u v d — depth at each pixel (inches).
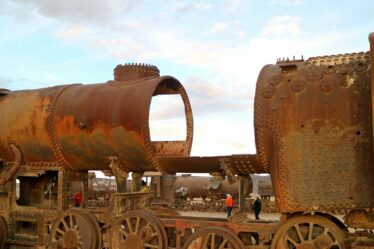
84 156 432.8
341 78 304.5
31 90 483.8
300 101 311.3
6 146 465.1
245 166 346.0
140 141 394.6
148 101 396.5
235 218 344.8
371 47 280.5
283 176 311.9
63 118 432.8
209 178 1071.0
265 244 328.2
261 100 323.0
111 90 427.2
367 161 295.0
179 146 449.1
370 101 296.0
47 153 445.7
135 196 421.4
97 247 394.6
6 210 457.1
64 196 441.4
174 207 1041.5
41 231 434.9
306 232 310.7
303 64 322.7
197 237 342.6
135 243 366.6
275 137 316.8
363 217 304.8
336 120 302.2
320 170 303.1
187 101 448.8
